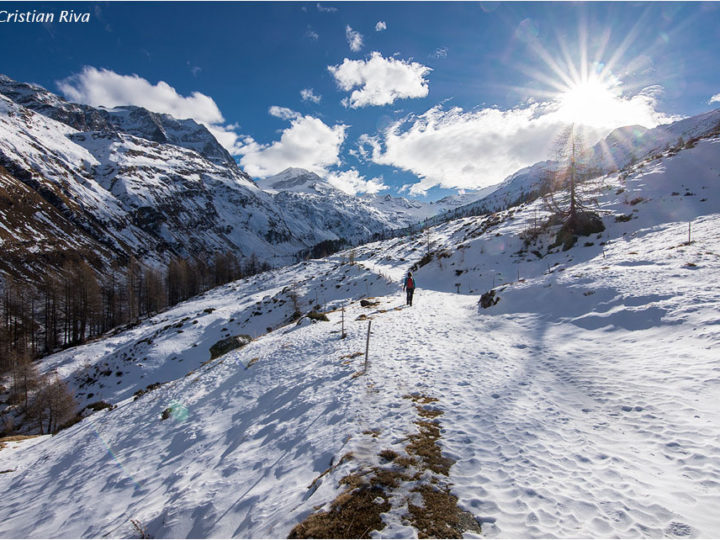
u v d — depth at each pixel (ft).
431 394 29.37
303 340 59.77
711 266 49.29
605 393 26.84
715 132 125.49
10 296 189.67
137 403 58.23
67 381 127.13
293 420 30.66
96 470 37.45
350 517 15.48
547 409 25.34
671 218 86.89
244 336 91.97
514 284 68.28
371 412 27.09
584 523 14.30
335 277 160.97
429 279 120.16
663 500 15.11
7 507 35.73
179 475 28.81
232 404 42.78
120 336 167.32
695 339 32.12
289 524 15.98
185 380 61.72
